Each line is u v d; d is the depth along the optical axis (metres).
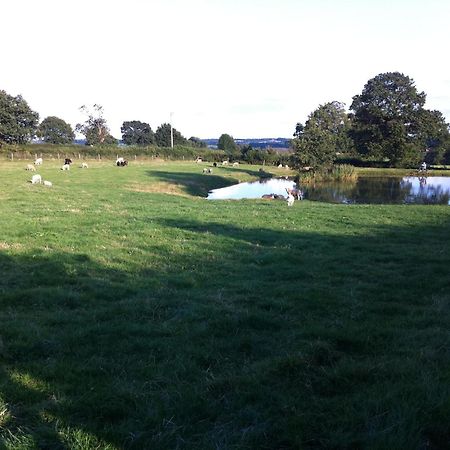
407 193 45.16
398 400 4.20
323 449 3.71
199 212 20.77
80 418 4.13
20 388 4.62
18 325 6.45
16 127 85.06
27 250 11.34
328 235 15.34
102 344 5.96
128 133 155.00
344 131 102.50
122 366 5.27
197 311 7.28
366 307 7.62
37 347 5.79
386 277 9.81
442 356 5.34
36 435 3.81
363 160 89.06
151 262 10.84
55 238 13.15
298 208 23.81
